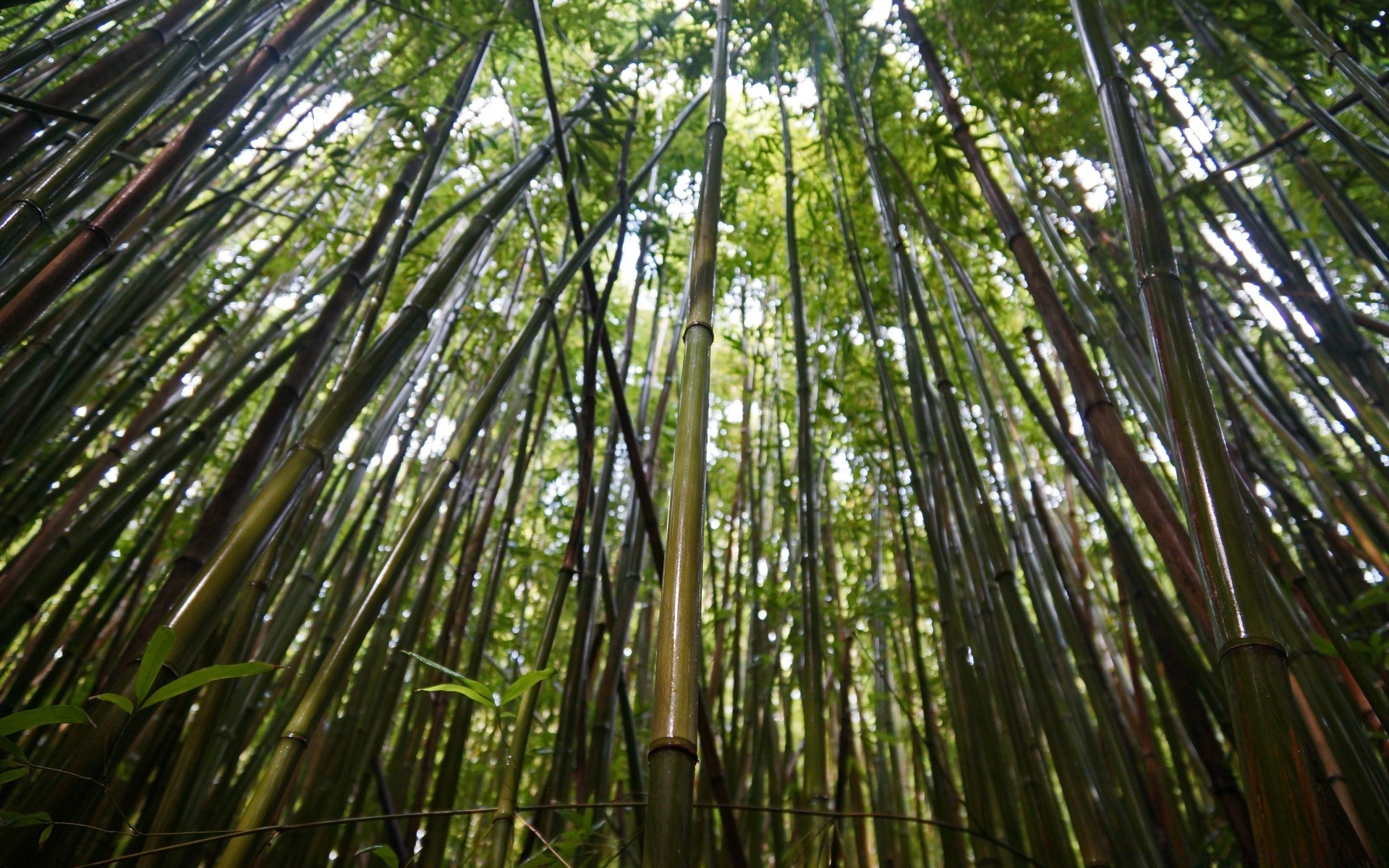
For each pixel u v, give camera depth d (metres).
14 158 2.08
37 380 2.41
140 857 1.21
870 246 3.61
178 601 1.33
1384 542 2.34
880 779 2.94
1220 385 2.50
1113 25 2.85
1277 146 2.54
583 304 3.27
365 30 3.64
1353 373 2.53
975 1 3.05
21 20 3.00
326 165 3.58
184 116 2.94
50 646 2.32
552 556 3.81
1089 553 3.91
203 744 1.64
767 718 2.71
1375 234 2.40
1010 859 1.98
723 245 4.21
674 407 4.50
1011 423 3.77
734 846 1.58
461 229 4.05
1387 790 1.51
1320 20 2.62
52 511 3.06
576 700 2.26
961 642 2.14
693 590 1.11
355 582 2.68
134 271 3.82
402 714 3.48
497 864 1.46
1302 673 1.61
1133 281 2.76
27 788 1.86
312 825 1.28
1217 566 1.04
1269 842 0.89
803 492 2.42
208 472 3.96
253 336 4.44
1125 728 2.29
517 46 3.47
